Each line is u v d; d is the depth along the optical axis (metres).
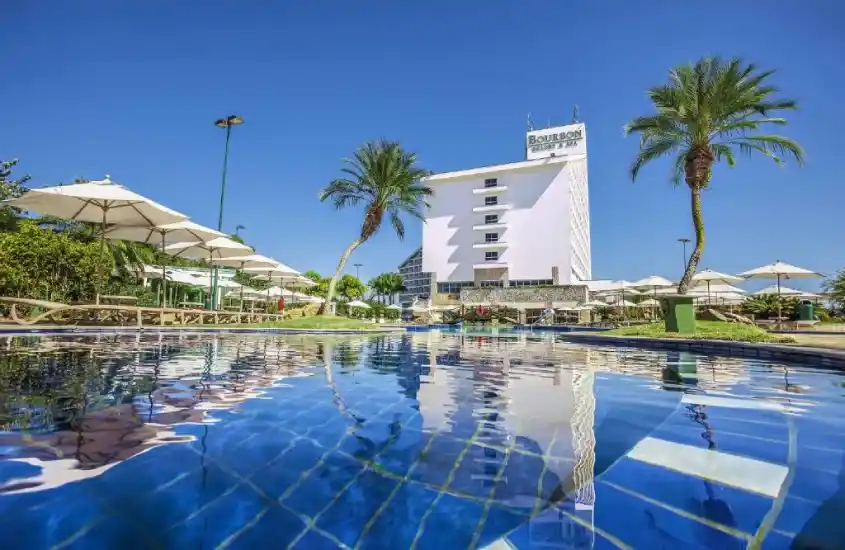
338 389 3.94
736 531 1.42
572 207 47.66
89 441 2.22
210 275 20.22
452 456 2.17
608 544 1.35
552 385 4.35
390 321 38.44
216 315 15.35
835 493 1.72
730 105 12.93
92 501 1.57
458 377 4.87
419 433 2.56
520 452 2.24
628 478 1.90
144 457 2.04
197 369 4.92
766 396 3.83
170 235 13.95
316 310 24.94
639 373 5.33
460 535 1.41
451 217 48.34
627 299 33.41
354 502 1.64
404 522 1.49
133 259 19.94
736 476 1.92
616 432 2.62
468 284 47.03
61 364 4.92
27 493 1.61
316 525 1.46
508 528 1.45
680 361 6.81
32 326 9.42
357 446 2.30
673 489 1.77
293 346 8.88
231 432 2.48
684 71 13.41
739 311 24.92
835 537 1.38
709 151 13.30
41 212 10.89
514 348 9.52
